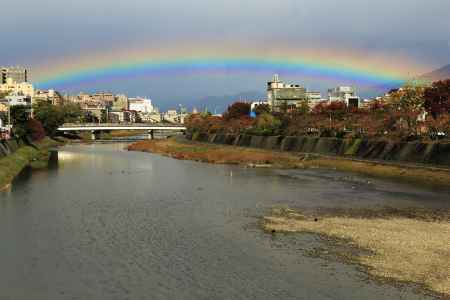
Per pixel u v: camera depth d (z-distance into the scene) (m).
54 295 33.78
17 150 136.50
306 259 40.62
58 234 49.56
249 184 86.50
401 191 76.25
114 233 49.97
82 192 76.88
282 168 115.00
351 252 42.28
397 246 43.75
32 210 61.69
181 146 188.50
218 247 44.62
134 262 40.47
